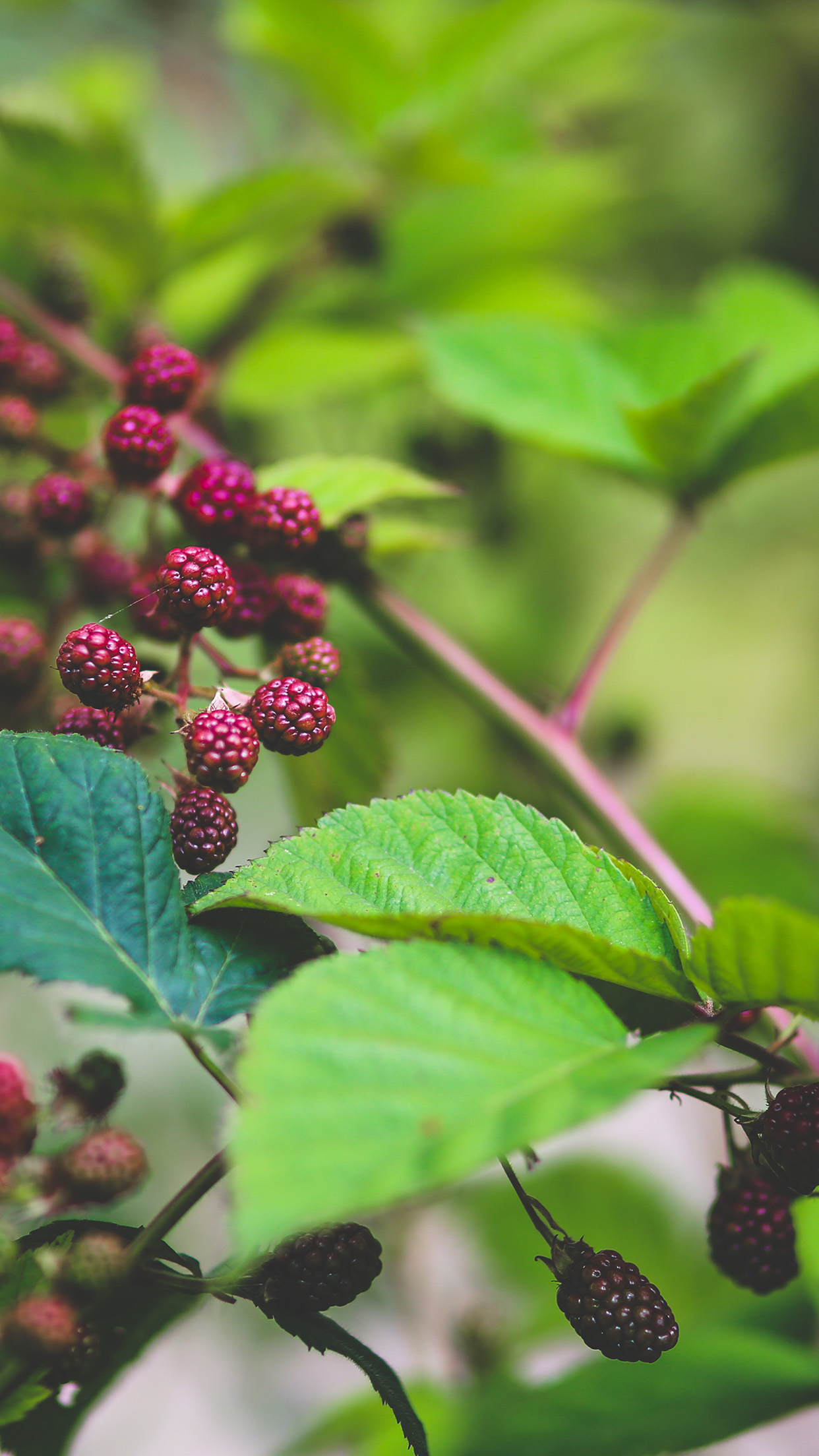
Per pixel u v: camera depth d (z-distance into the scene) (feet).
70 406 2.27
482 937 1.65
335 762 2.11
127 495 1.94
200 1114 3.32
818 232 3.84
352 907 1.70
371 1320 3.28
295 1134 1.55
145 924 1.69
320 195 2.46
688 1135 3.49
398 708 3.07
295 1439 2.75
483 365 2.23
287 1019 1.59
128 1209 3.10
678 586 4.55
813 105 3.90
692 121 3.87
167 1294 1.72
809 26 3.89
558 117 3.20
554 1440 2.09
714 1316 2.27
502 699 2.10
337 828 1.72
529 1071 1.59
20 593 2.07
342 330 2.63
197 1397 3.85
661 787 3.06
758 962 1.65
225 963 1.69
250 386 2.63
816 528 4.57
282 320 2.66
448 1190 2.86
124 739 1.79
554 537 3.50
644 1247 3.00
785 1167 1.66
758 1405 2.08
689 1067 1.70
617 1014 1.72
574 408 2.23
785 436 2.13
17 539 2.03
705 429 2.12
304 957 1.70
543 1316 2.95
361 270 2.80
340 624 2.99
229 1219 1.52
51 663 1.94
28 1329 1.60
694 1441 2.06
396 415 3.12
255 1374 3.88
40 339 2.17
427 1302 2.98
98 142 2.26
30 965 1.66
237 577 1.85
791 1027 1.69
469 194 2.80
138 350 2.23
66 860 1.69
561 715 2.11
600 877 1.72
